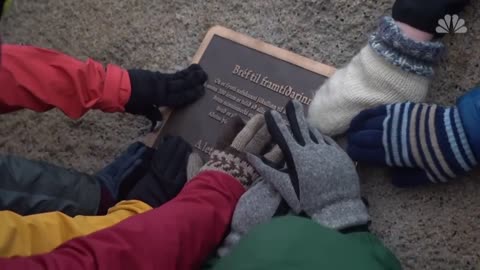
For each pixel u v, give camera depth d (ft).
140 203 3.97
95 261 3.14
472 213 3.90
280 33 4.47
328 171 3.65
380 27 3.88
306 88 4.21
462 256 3.89
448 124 3.62
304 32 4.42
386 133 3.77
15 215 3.58
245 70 4.38
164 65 4.78
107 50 4.97
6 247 3.42
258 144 3.95
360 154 3.91
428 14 3.77
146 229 3.36
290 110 3.80
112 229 3.33
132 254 3.24
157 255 3.30
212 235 3.67
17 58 3.85
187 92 4.40
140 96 4.22
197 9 4.73
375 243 3.54
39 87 3.91
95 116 4.88
